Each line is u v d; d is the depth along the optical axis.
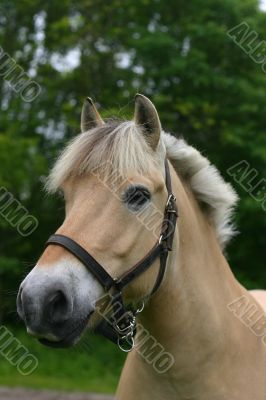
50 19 16.52
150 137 3.18
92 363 13.14
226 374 3.24
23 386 11.08
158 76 14.12
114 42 15.77
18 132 14.40
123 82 15.27
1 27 16.19
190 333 3.21
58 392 10.68
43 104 15.37
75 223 2.99
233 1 13.92
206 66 13.59
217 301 3.35
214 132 14.71
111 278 2.99
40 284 2.81
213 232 3.59
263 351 3.41
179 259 3.25
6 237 14.86
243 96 14.07
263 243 14.48
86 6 16.02
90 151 3.08
